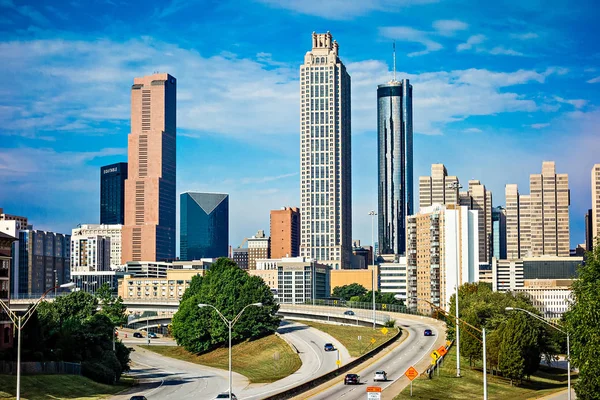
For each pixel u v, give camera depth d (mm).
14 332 140500
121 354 163625
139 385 148000
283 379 152000
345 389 119812
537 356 133750
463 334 144625
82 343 149875
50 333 153875
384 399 111250
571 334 95938
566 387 135625
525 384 136625
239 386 144625
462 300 183750
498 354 135000
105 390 129875
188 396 127188
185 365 195375
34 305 93750
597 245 100375
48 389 119562
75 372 136500
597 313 91500
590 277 96875
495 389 127625
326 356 179125
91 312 175000
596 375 89438
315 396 112875
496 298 180000
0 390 112188
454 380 131625
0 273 146000
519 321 134750
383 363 154000
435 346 177750
